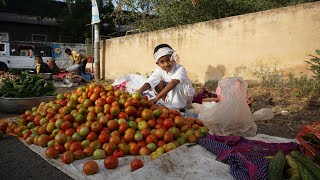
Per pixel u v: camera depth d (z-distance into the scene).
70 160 2.96
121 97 3.73
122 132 3.31
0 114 5.48
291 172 2.43
